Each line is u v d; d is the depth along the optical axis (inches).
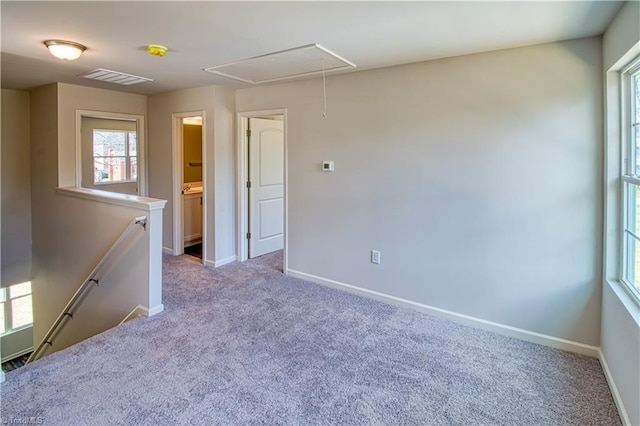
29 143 199.6
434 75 124.3
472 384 91.9
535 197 110.0
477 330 120.8
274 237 215.8
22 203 201.0
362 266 148.3
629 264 91.1
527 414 81.4
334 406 83.0
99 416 78.3
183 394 86.1
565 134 104.5
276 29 96.9
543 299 111.1
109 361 99.2
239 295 148.3
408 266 136.2
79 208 165.0
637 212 86.4
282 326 122.0
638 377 70.7
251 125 194.2
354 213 148.4
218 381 91.4
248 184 196.4
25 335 228.1
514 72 110.2
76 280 172.1
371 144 140.9
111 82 170.2
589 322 105.2
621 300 83.5
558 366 100.0
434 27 93.7
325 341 112.4
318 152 156.7
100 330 153.6
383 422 78.4
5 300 220.1
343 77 146.3
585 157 102.5
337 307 137.7
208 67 138.9
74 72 150.3
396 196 136.6
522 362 102.0
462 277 124.6
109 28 97.7
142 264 130.1
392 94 134.1
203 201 187.2
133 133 241.3
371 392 88.3
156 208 128.5
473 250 121.6
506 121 112.6
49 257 191.6
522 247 113.3
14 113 193.6
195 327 120.1
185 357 102.0
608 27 91.7
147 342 109.8
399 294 139.3
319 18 89.5
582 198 103.7
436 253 129.3
